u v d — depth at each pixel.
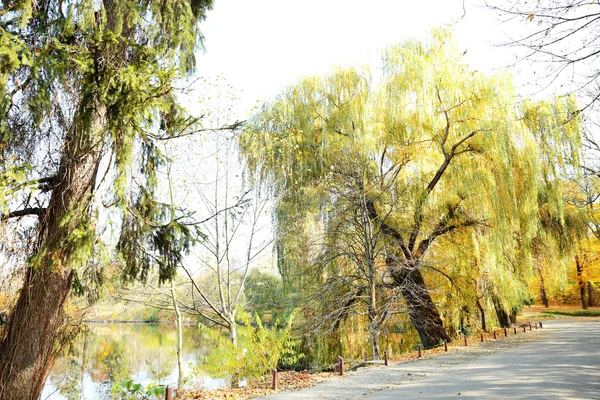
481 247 21.39
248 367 13.91
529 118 21.28
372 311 17.72
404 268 19.09
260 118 22.16
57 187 9.19
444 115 20.77
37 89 7.69
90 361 23.67
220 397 10.89
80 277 9.60
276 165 19.20
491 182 19.41
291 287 21.09
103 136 8.48
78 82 8.59
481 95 20.28
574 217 26.33
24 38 7.97
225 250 16.33
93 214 8.49
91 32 7.95
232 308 16.62
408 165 20.88
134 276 10.60
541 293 59.00
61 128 9.33
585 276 45.19
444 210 20.86
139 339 36.75
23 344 8.62
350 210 18.92
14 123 8.69
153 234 10.34
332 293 19.69
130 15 8.12
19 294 9.24
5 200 7.27
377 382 12.05
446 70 20.47
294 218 20.31
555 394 8.92
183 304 16.30
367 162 19.58
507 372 12.18
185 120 10.95
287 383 12.52
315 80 22.33
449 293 22.69
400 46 21.44
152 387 11.24
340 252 19.05
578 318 41.25
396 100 20.19
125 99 7.95
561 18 5.55
